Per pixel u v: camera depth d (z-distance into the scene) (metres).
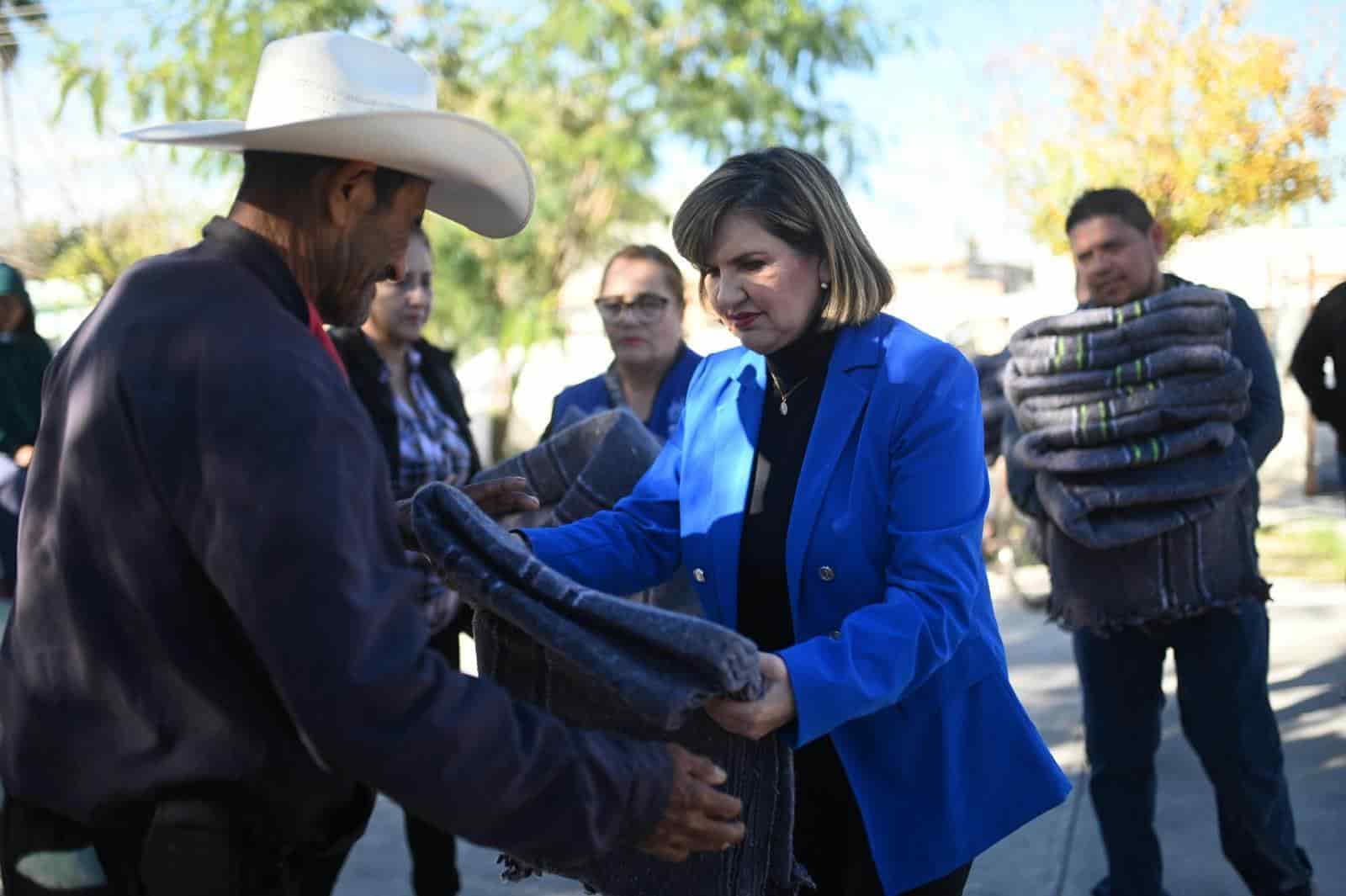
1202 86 9.41
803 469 2.30
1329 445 12.66
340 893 4.30
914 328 2.34
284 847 1.73
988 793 2.34
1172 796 4.81
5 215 10.01
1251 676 3.49
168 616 1.60
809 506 2.28
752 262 2.27
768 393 2.44
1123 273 3.57
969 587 2.20
